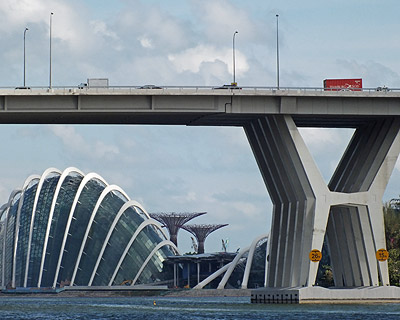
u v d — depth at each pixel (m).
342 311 121.62
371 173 140.88
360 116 138.25
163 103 134.12
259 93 134.25
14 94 130.75
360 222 140.75
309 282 137.75
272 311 124.81
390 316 111.19
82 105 133.00
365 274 142.50
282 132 136.38
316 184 137.25
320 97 136.12
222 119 142.88
